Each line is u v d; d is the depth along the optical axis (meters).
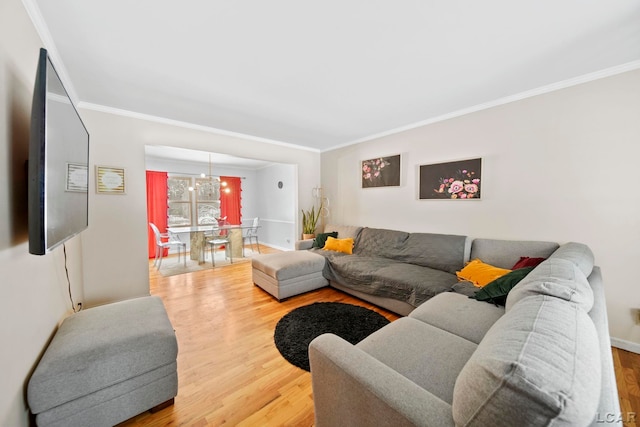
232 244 5.22
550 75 2.12
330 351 1.02
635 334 1.95
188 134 3.39
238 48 1.74
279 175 6.40
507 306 1.25
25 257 1.19
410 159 3.45
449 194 3.04
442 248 2.83
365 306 2.74
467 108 2.83
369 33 1.59
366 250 3.61
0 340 0.94
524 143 2.46
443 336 1.37
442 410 0.73
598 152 2.07
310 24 1.51
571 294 0.97
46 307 1.45
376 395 0.82
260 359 1.85
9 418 0.97
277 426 1.31
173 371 1.41
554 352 0.60
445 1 1.33
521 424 0.52
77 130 1.54
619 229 2.00
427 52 1.79
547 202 2.34
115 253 2.86
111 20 1.46
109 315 1.56
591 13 1.41
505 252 2.44
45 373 1.10
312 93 2.46
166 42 1.67
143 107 2.80
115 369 1.24
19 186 1.16
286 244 6.17
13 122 1.13
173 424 1.31
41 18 1.42
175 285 3.50
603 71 2.02
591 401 0.51
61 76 2.01
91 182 2.71
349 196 4.41
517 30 1.56
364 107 2.82
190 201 6.27
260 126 3.52
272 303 2.85
